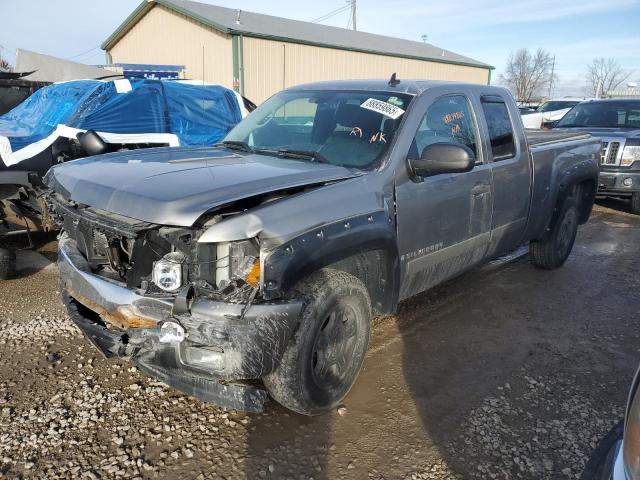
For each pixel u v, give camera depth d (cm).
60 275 325
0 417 304
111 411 313
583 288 550
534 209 513
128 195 268
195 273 257
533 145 512
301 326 277
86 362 367
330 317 298
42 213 557
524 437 304
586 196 632
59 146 571
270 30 2125
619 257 670
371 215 316
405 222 349
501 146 455
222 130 730
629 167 901
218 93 752
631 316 480
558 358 398
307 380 287
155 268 257
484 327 448
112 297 272
